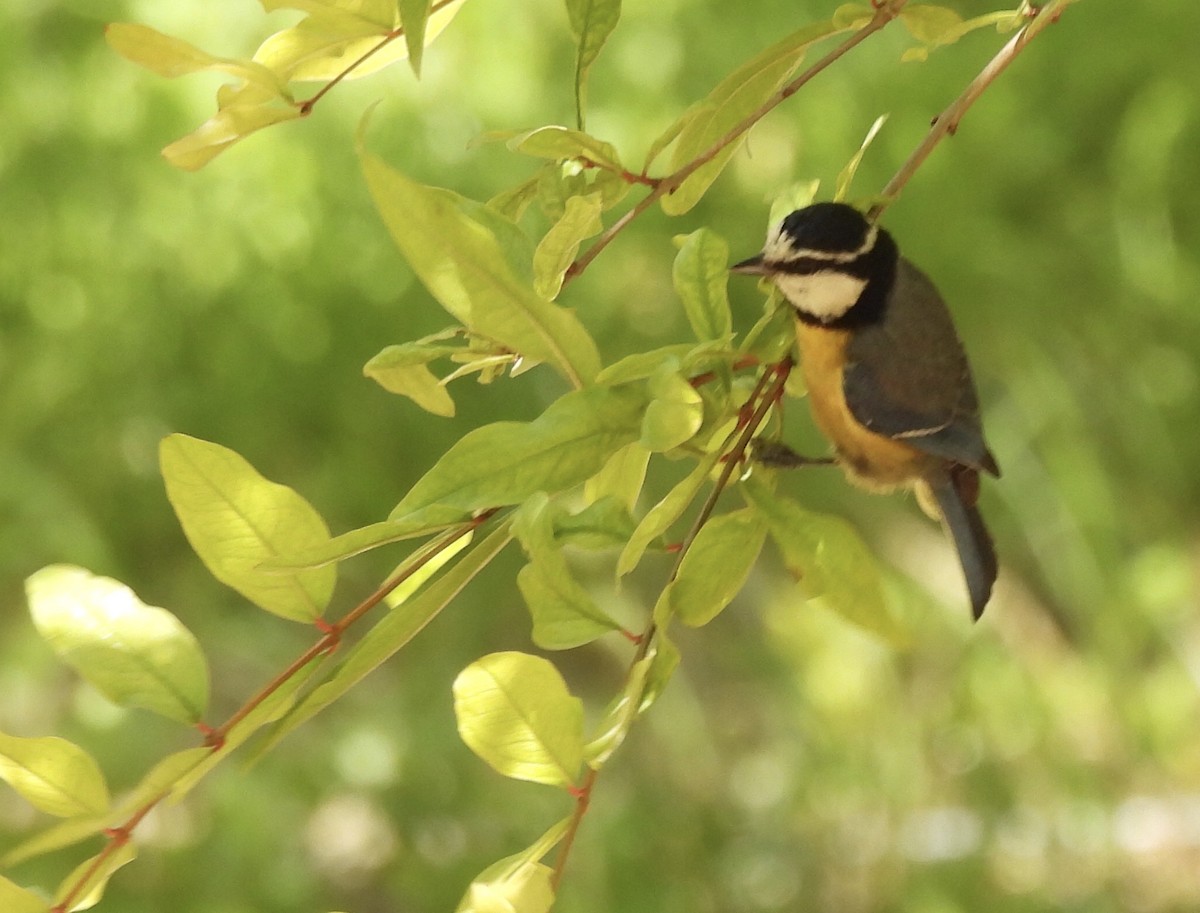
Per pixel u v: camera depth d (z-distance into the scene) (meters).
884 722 13.07
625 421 4.14
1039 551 13.58
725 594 4.29
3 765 3.85
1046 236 13.95
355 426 13.01
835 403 6.05
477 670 3.71
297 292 12.79
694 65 13.17
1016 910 12.17
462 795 12.40
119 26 3.86
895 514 13.77
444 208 3.80
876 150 13.32
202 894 11.66
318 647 4.02
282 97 4.10
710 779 13.03
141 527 13.13
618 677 13.35
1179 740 13.06
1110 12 13.84
